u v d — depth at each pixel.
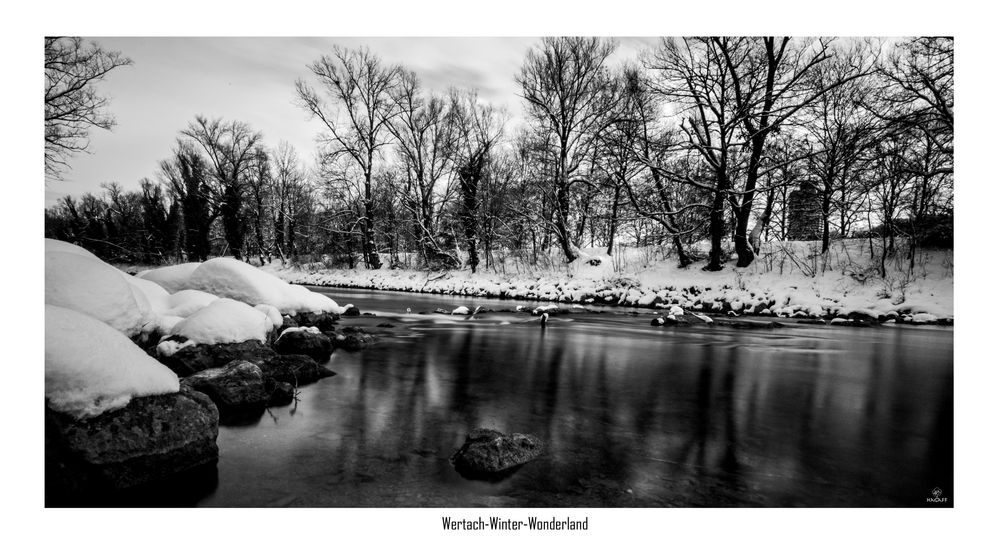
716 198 21.22
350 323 14.89
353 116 33.84
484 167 30.12
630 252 27.67
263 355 7.62
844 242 21.09
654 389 7.68
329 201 39.22
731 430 5.85
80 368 4.04
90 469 3.93
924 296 16.50
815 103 20.20
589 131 26.12
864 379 8.50
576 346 11.50
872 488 4.46
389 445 5.18
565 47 26.23
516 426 5.83
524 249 29.12
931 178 17.39
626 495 4.20
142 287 9.52
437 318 16.70
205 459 4.61
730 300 18.98
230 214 43.16
